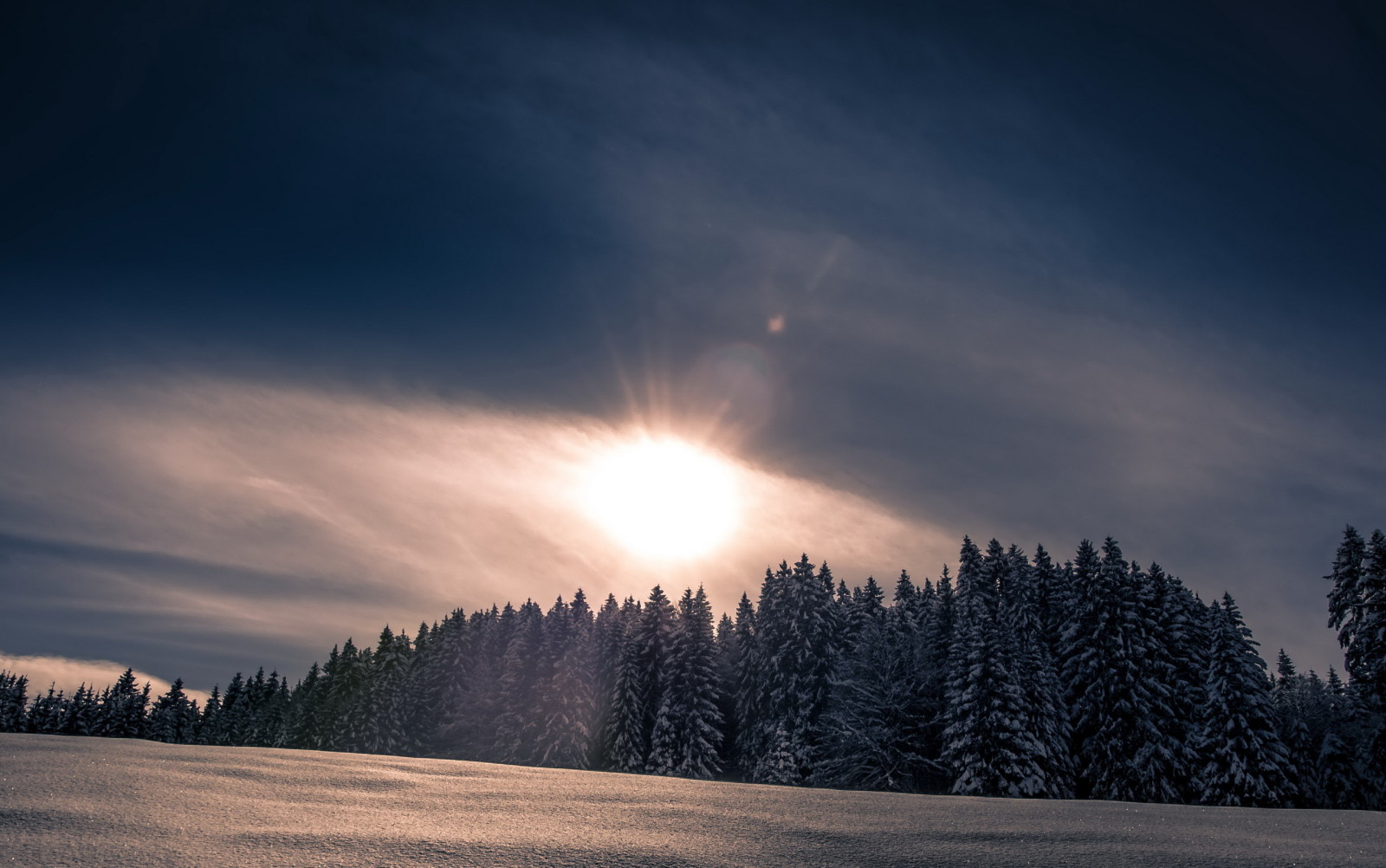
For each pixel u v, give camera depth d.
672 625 61.47
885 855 7.46
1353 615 39.09
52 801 7.43
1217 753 37.22
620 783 14.06
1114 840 8.52
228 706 110.00
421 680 77.44
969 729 37.19
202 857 5.99
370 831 7.43
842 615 59.22
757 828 8.78
